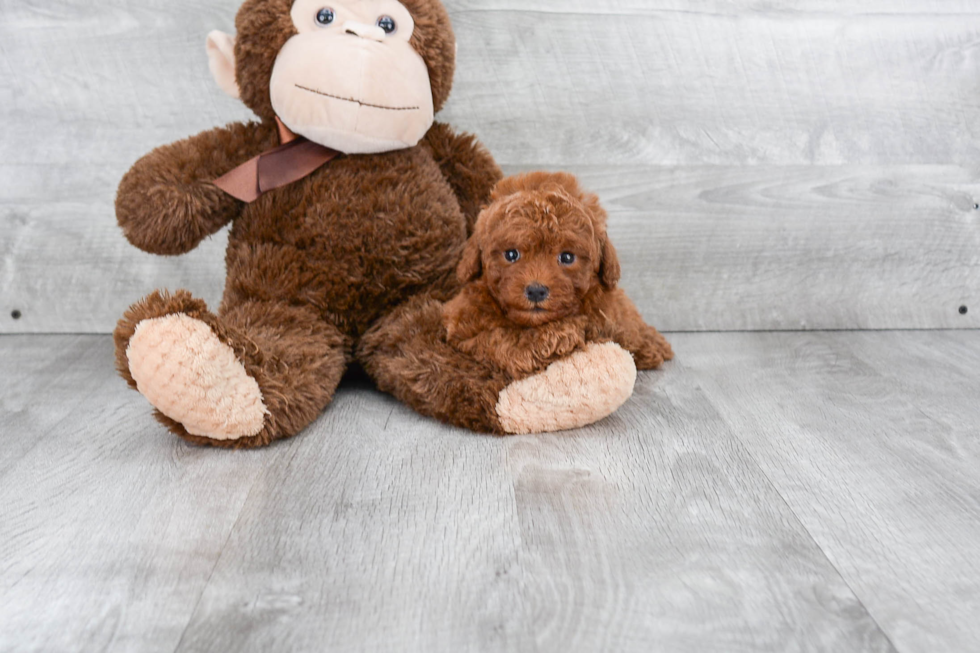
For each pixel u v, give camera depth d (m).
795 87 1.42
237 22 1.12
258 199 1.12
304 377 1.01
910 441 1.01
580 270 0.99
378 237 1.11
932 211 1.48
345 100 1.06
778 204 1.46
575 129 1.41
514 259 0.98
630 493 0.86
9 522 0.80
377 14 1.10
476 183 1.25
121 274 1.44
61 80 1.36
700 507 0.83
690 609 0.67
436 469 0.91
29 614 0.65
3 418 1.07
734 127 1.43
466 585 0.70
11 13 1.33
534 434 1.02
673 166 1.43
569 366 0.99
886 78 1.42
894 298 1.52
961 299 1.52
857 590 0.69
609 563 0.73
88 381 1.21
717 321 1.50
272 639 0.63
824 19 1.39
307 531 0.78
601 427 1.04
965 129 1.45
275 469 0.91
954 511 0.83
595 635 0.63
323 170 1.13
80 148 1.39
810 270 1.49
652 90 1.41
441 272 1.16
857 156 1.45
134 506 0.83
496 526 0.79
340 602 0.67
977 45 1.42
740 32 1.39
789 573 0.72
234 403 0.93
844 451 0.98
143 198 1.08
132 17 1.34
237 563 0.73
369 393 1.17
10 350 1.36
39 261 1.42
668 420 1.07
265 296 1.10
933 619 0.66
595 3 1.37
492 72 1.38
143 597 0.68
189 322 0.91
